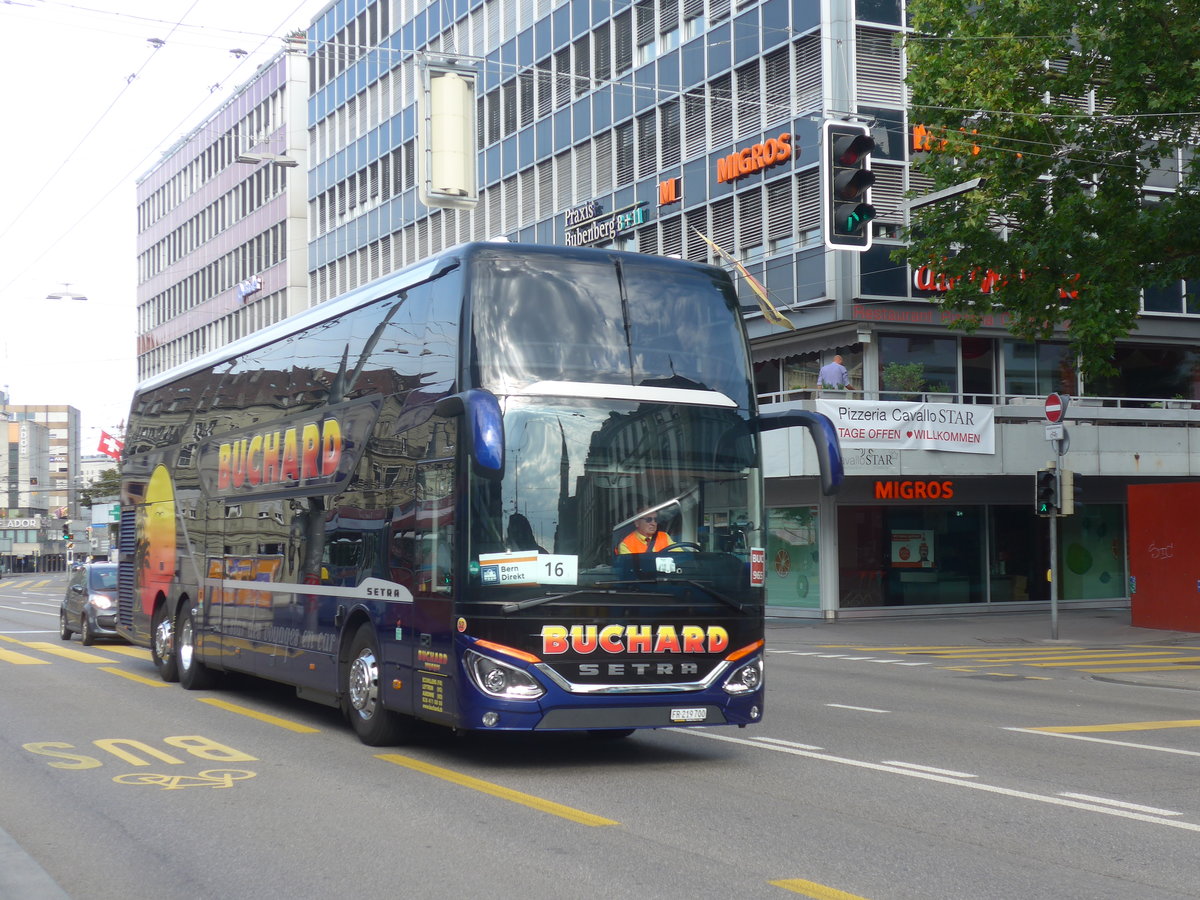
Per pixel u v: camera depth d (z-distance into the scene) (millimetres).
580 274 10578
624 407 10391
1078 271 24719
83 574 27031
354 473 12281
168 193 80375
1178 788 9664
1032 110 24266
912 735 12578
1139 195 25500
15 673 19047
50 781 9820
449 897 6430
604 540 10125
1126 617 33281
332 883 6734
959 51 24828
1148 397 37156
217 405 16781
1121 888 6645
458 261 10531
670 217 37250
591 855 7309
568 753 11375
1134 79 23469
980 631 29266
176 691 16766
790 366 35312
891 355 33188
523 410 10125
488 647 9820
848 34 31875
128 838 7848
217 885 6738
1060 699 16391
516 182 44562
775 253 33625
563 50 42000
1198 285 36594
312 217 60250
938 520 34906
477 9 46656
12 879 6777
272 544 14375
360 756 11148
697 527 10438
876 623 32312
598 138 40344
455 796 9188
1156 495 29031
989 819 8391
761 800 9039
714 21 35625
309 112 60438
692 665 10242
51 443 169250
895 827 8109
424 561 10602
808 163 32406
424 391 10867
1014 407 33031
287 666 13688
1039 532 36125
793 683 18125
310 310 14250
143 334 84938
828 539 33531
